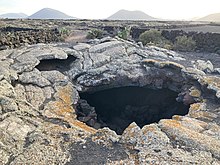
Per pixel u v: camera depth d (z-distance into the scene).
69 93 14.67
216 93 12.86
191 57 21.67
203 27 41.09
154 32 29.09
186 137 8.41
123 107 17.92
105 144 8.27
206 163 7.27
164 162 7.23
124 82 17.31
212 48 25.30
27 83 14.06
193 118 10.95
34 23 55.09
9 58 16.02
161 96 17.72
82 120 14.41
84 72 16.70
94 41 21.62
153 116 17.69
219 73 16.88
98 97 17.41
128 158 7.55
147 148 7.89
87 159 7.54
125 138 8.48
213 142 8.29
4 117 9.13
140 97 18.03
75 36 33.31
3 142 7.91
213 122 10.72
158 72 17.33
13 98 10.90
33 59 15.81
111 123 17.12
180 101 15.69
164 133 8.70
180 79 16.66
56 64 17.06
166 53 20.86
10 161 7.22
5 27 37.78
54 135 8.67
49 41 25.84
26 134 8.56
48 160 7.39
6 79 12.85
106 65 17.52
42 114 10.29
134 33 34.34
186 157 7.49
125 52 19.00
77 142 8.38
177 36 28.66
